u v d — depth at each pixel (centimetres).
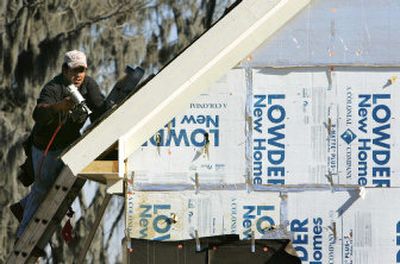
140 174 1589
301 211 1577
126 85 1788
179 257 1579
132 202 1586
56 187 1642
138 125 1588
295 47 1596
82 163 1579
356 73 1591
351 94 1589
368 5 1598
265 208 1578
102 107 1780
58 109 1698
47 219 1661
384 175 1577
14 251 1680
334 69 1593
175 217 1584
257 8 1598
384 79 1589
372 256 1566
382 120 1584
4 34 3416
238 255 1575
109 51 3372
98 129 1582
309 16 1600
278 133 1588
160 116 1595
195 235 1579
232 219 1579
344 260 1568
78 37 3391
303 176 1582
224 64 1598
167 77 1593
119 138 1579
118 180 1596
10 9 3428
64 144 1759
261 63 1596
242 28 1598
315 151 1584
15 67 3403
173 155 1591
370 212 1571
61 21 3409
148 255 1580
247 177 1585
